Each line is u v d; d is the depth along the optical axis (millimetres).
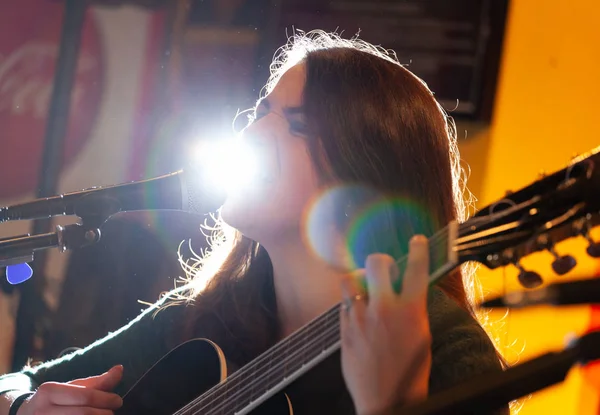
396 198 1534
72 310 2354
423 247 1229
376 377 1240
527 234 1216
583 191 1188
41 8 2869
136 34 2865
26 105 2891
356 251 1521
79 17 2873
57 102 2887
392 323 1236
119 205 1591
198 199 1583
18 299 2596
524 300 1080
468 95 2639
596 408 2363
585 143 2555
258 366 1427
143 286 2266
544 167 2584
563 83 2562
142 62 2875
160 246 2252
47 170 2893
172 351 1549
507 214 1233
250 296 1584
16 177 2898
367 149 1526
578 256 2273
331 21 2729
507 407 1380
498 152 2611
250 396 1404
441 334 1429
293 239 1515
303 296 1536
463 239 1248
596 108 2543
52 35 2883
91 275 2314
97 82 2889
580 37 2545
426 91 1605
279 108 1548
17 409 1596
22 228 2791
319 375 1461
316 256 1519
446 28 2641
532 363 1110
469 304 1596
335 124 1523
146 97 2877
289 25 2768
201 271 1713
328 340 1357
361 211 1526
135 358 1673
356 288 1284
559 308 1072
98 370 1695
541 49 2572
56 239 1602
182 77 2857
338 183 1521
